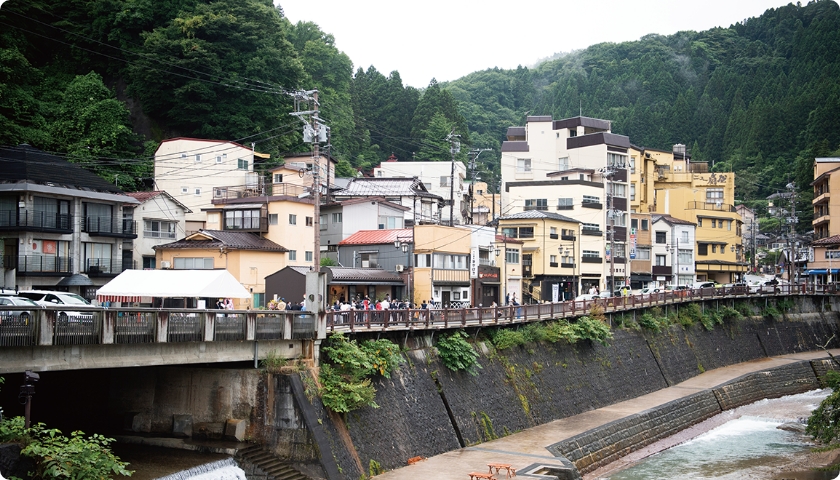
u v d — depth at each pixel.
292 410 27.36
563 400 46.53
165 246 49.09
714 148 150.00
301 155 72.12
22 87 63.28
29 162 43.03
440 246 55.06
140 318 23.78
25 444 20.12
